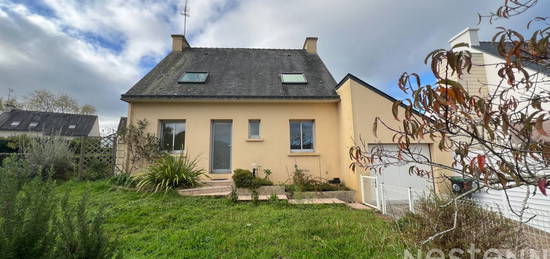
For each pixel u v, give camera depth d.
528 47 1.21
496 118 1.31
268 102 8.73
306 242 3.65
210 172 8.34
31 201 1.94
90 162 8.12
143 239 3.79
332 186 7.54
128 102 8.27
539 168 1.41
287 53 12.58
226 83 9.37
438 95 1.14
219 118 8.58
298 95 8.70
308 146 8.98
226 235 3.93
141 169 7.80
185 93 8.48
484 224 2.67
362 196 6.98
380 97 7.72
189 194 6.62
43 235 1.86
